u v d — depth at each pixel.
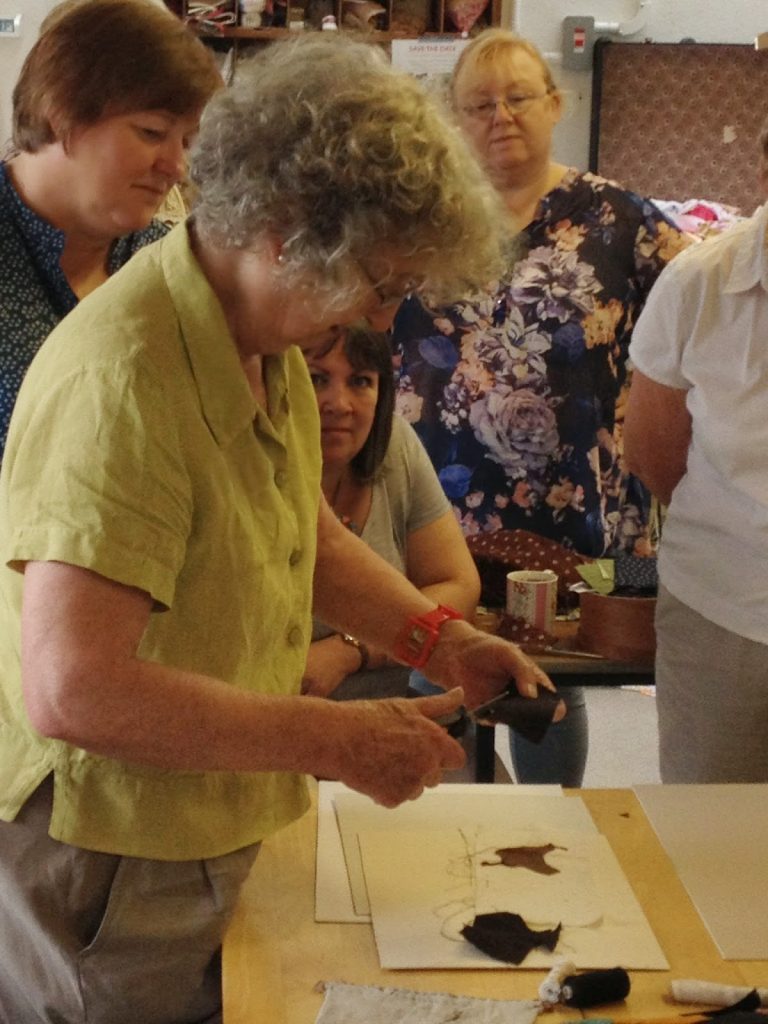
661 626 2.13
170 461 1.10
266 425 1.20
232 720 1.10
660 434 2.13
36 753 1.22
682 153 4.43
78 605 1.05
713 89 4.38
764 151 1.98
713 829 1.48
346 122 1.02
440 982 1.19
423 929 1.26
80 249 1.94
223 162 1.06
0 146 4.09
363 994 1.15
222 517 1.15
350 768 1.16
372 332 1.95
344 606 1.49
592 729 4.03
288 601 1.26
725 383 1.97
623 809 1.53
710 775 2.07
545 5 4.31
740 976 1.21
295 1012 1.14
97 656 1.05
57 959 1.24
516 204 2.72
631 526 2.90
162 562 1.08
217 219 1.08
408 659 1.49
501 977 1.19
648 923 1.29
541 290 2.69
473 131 2.66
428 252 1.05
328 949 1.24
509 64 2.63
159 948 1.25
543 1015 1.14
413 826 1.47
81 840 1.21
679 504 2.09
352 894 1.33
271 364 1.27
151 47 1.75
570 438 2.72
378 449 2.04
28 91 1.78
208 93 1.81
